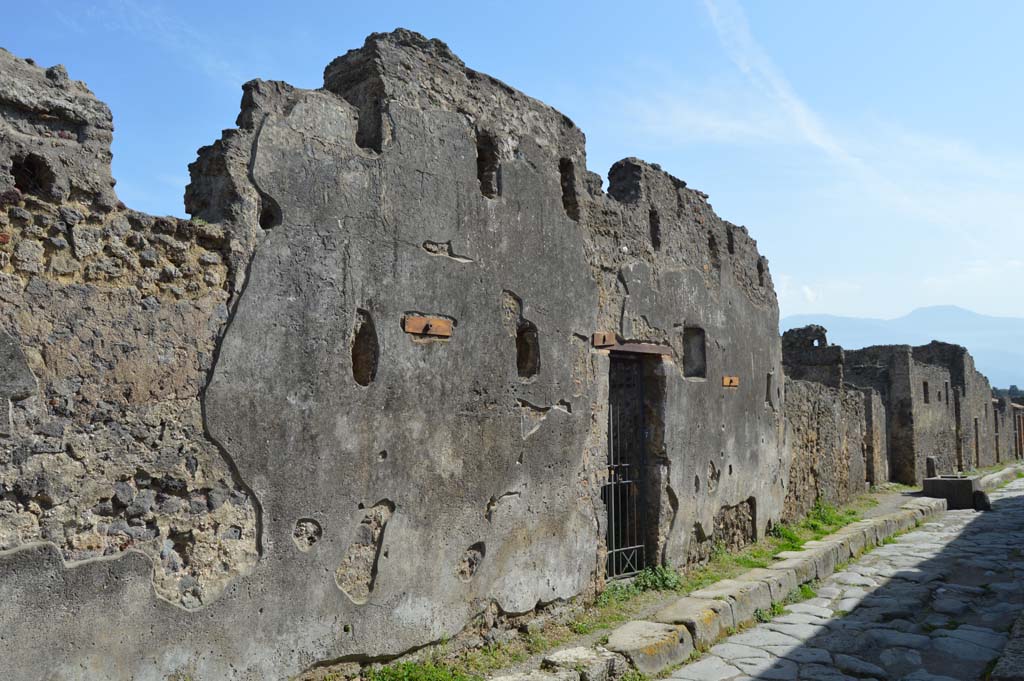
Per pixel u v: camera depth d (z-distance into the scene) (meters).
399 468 4.99
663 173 8.28
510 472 5.83
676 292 8.27
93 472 3.65
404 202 5.12
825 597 8.16
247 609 4.17
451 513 5.34
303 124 4.62
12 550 3.36
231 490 4.16
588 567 6.64
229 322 4.18
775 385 11.05
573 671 5.12
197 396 4.04
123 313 3.80
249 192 4.33
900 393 20.97
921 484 21.22
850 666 5.95
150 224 3.95
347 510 4.68
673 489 7.96
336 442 4.64
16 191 3.49
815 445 12.90
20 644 3.36
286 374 4.41
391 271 5.01
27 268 3.50
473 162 5.66
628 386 8.09
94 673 3.58
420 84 5.35
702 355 8.87
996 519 13.91
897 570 9.36
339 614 4.61
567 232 6.54
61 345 3.57
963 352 27.48
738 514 9.65
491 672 5.27
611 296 7.12
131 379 3.80
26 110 3.59
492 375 5.70
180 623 3.89
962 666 6.04
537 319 6.14
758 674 5.78
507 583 5.79
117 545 3.73
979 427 29.83
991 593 8.28
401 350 5.04
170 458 3.92
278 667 4.29
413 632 5.04
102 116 3.84
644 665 5.64
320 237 4.62
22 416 3.43
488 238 5.73
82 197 3.73
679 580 7.68
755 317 10.41
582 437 6.61
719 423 9.11
